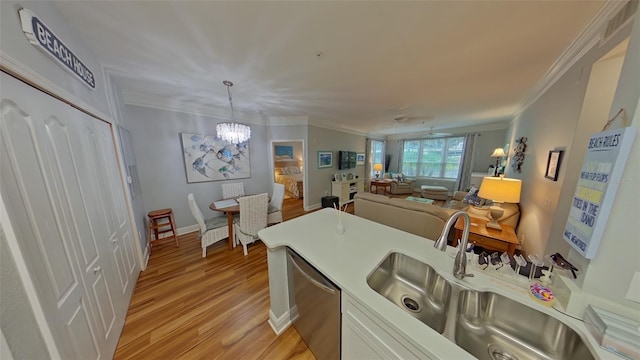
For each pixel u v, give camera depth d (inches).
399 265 50.4
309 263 46.8
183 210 133.2
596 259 27.5
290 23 51.8
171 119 123.6
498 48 64.2
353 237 57.7
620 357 23.5
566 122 66.6
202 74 82.2
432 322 40.5
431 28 54.0
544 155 83.2
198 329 61.3
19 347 26.4
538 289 32.9
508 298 34.3
